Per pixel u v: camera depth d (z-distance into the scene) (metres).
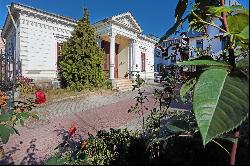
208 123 0.86
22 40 14.79
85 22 15.27
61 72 15.49
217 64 1.04
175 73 3.49
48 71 15.91
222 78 0.97
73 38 15.28
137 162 3.03
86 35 15.12
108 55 21.52
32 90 12.73
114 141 3.96
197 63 1.05
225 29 1.29
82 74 14.91
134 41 21.12
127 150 3.39
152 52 25.52
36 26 15.40
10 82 10.80
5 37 22.09
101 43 20.83
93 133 6.32
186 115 3.24
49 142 5.17
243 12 1.24
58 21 16.39
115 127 6.88
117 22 17.97
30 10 14.78
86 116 8.76
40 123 7.14
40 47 15.60
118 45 22.30
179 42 2.54
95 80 15.52
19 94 10.69
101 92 14.88
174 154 2.69
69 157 1.87
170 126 1.76
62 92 13.87
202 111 0.89
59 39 16.64
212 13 1.32
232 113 0.86
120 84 17.69
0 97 2.77
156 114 4.14
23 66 14.77
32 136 5.63
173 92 3.56
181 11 1.49
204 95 0.93
